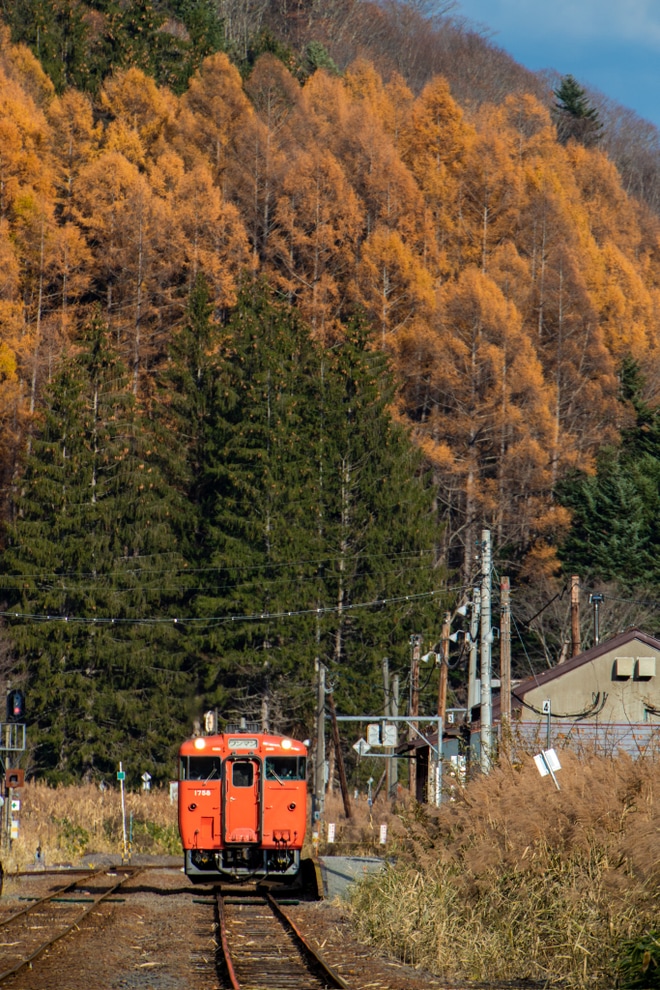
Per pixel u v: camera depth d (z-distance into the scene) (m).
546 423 166.25
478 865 32.94
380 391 153.50
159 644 141.50
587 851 30.84
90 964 28.33
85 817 98.81
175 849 89.56
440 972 28.61
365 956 30.94
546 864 31.30
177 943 33.00
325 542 142.88
